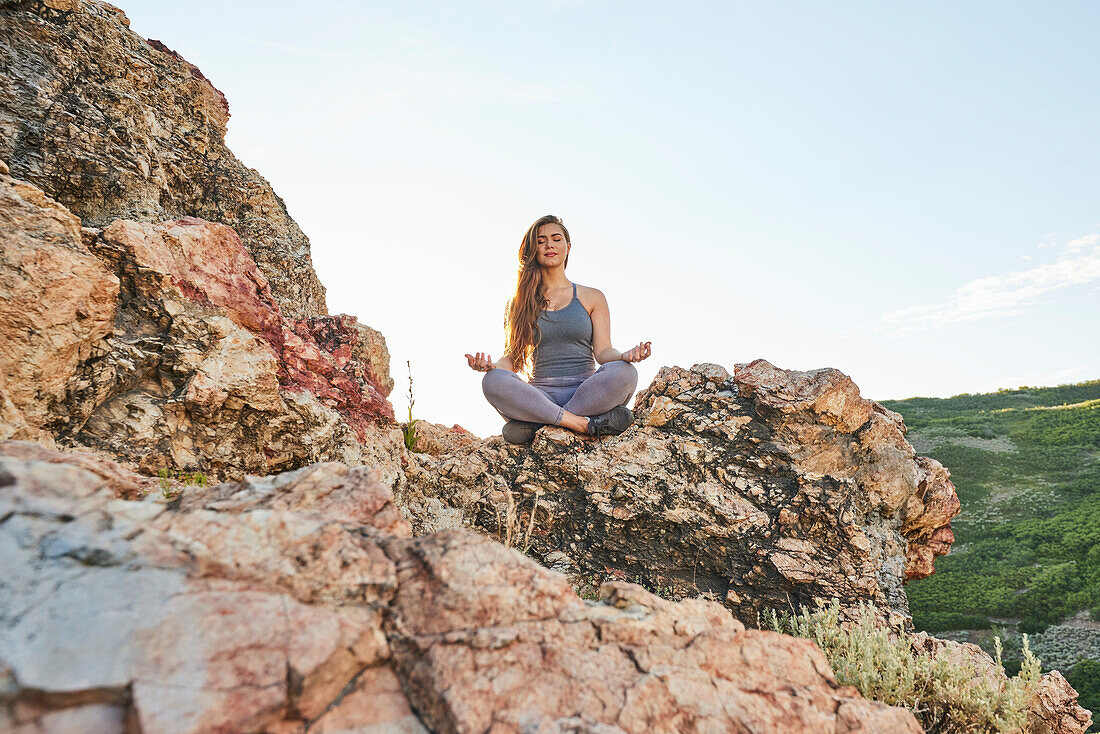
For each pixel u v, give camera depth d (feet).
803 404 15.98
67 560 6.25
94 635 5.73
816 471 15.90
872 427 16.17
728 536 15.26
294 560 7.11
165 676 5.63
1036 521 155.12
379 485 9.09
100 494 7.19
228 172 21.47
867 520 15.69
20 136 13.92
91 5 17.38
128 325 12.62
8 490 6.66
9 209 10.66
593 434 17.40
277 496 8.38
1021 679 10.67
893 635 12.96
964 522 167.32
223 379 12.73
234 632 6.12
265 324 14.62
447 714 6.39
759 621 14.49
